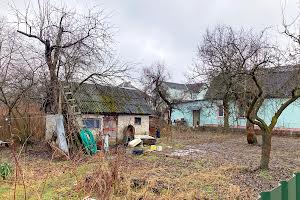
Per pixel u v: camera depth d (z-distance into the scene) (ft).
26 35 49.55
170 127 85.51
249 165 38.27
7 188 25.73
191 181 29.12
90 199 20.12
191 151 52.03
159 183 27.35
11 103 51.34
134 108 71.67
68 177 28.58
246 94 46.55
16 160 18.52
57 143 43.62
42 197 22.70
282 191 10.35
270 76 48.70
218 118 106.01
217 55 84.79
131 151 50.08
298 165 38.68
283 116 90.07
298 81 38.75
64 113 47.73
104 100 66.59
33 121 53.72
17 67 51.06
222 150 53.93
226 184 28.37
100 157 26.00
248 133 64.34
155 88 110.42
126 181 24.26
